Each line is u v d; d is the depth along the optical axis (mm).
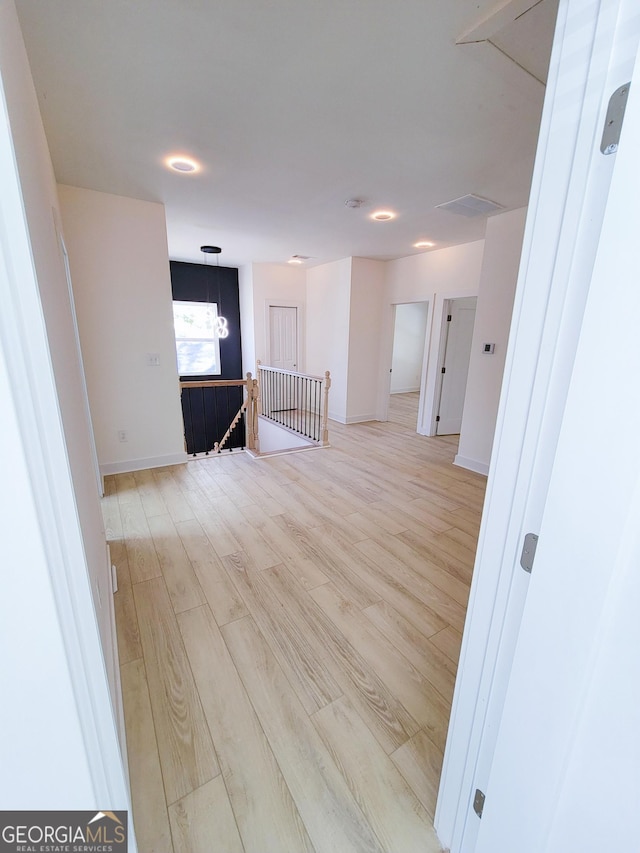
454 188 2820
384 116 1913
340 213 3418
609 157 484
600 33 470
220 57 1514
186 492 3199
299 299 6598
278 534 2543
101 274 3178
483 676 808
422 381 5297
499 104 1802
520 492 671
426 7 1279
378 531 2611
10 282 466
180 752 1204
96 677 657
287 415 6625
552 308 581
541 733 636
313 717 1323
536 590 613
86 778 631
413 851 981
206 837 1006
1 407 469
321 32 1390
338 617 1796
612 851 569
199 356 6641
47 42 1420
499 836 746
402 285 5465
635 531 492
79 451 1245
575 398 521
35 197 935
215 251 5039
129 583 2010
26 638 539
